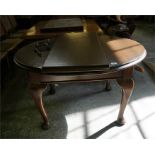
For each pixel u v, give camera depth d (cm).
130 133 142
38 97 130
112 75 120
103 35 171
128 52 126
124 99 133
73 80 119
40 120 163
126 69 118
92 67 103
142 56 120
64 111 171
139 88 200
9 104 189
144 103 175
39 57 123
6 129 155
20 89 215
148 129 145
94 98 188
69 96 194
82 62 106
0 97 201
